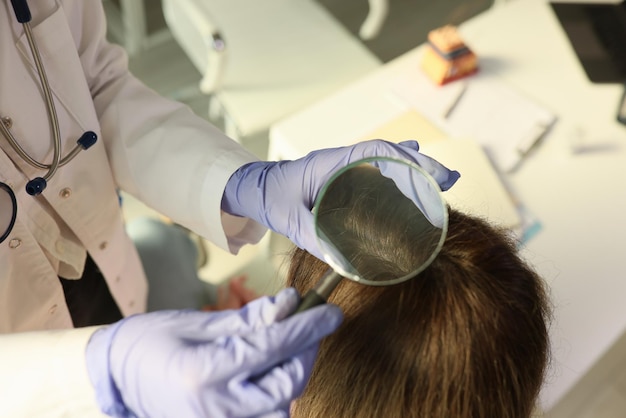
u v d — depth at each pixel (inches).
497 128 52.9
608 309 44.9
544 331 26.6
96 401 27.1
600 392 68.9
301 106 64.2
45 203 36.6
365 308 24.8
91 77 38.4
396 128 52.2
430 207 24.0
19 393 27.2
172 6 65.7
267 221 34.4
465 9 103.1
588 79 56.3
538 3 62.2
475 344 23.8
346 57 68.1
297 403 29.0
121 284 45.0
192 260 55.8
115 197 40.5
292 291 25.5
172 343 25.2
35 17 32.1
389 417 25.4
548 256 47.0
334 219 24.3
